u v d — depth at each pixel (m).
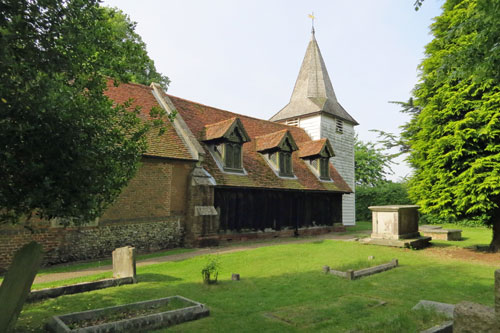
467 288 7.81
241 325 5.46
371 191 32.81
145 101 16.56
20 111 4.16
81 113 4.75
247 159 18.80
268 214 18.25
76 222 5.00
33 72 4.18
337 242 15.77
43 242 10.89
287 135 19.58
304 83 29.61
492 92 12.17
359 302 6.67
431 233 18.05
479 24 8.16
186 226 14.88
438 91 13.69
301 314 5.97
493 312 3.45
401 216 14.70
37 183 4.29
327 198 22.23
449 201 13.19
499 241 13.08
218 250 13.71
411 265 10.65
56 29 4.21
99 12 5.09
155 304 6.22
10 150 4.23
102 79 5.65
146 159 13.80
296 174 20.67
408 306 6.42
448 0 14.23
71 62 4.54
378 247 14.21
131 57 5.88
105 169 5.14
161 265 10.58
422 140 14.58
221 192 16.16
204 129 18.11
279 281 8.57
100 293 7.30
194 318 5.75
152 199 13.90
